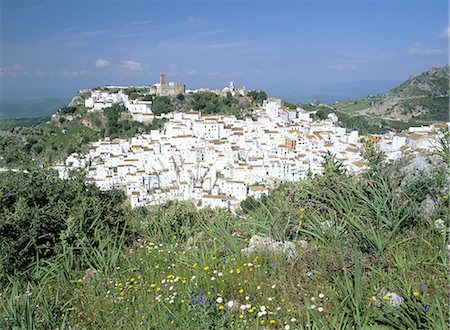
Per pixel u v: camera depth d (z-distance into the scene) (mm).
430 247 4316
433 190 5414
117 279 4945
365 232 4672
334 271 4184
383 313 3480
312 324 3496
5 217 5926
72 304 4516
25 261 5734
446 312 3252
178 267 5141
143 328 3744
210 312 3730
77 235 5973
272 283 4258
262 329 3488
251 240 5676
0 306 4406
